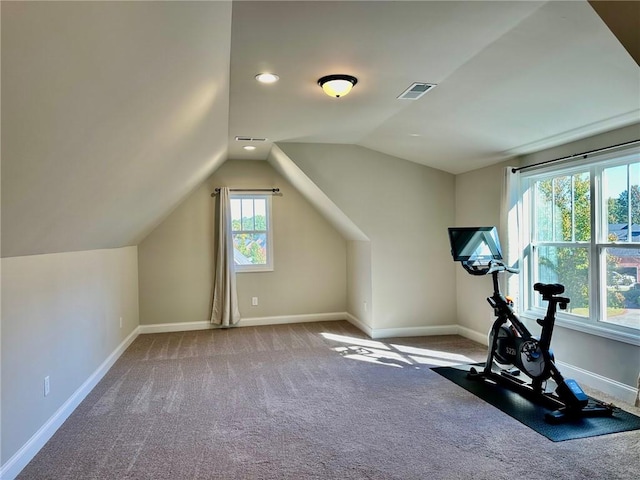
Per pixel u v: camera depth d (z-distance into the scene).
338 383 3.75
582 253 3.74
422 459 2.47
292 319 6.38
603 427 2.82
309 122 4.13
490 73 2.82
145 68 1.69
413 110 3.66
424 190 5.53
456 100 3.36
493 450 2.55
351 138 4.85
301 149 5.15
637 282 3.24
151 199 3.86
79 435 2.82
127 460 2.49
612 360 3.38
